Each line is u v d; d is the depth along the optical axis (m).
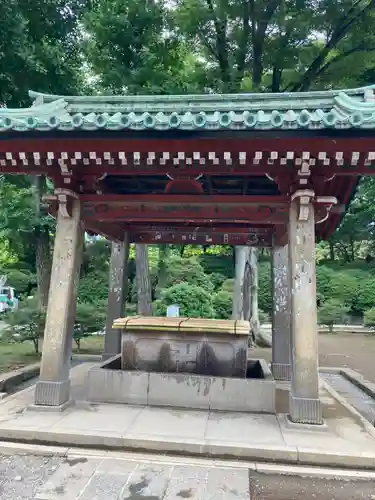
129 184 6.61
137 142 4.69
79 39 11.74
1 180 11.77
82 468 3.96
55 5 10.20
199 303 12.03
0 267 21.92
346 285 24.86
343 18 11.27
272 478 3.89
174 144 4.66
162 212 5.73
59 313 5.48
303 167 4.88
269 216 5.56
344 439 4.56
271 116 4.30
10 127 4.59
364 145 4.47
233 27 12.60
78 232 5.72
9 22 8.80
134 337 6.16
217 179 6.27
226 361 5.95
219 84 12.41
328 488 3.75
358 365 11.16
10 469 3.92
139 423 4.87
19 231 13.84
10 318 10.52
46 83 10.81
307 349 4.99
